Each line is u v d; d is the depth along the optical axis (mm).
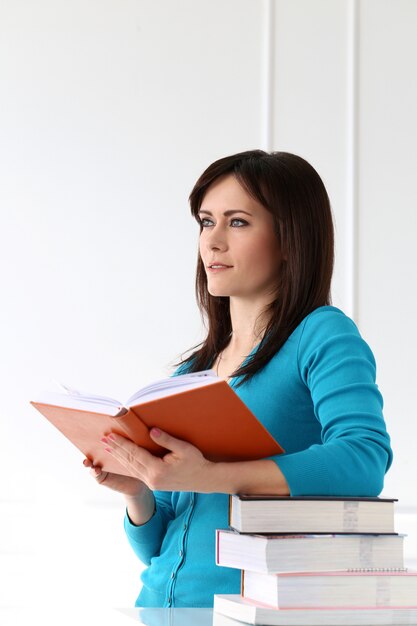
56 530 3508
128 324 3609
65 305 3590
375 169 3783
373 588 1280
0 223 3594
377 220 3768
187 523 1742
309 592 1260
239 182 1782
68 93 3656
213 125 3695
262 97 3725
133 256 3631
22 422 3531
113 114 3666
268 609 1236
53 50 3660
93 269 3611
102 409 1310
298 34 3768
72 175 3633
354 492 1407
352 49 3777
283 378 1702
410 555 3617
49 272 3596
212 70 3713
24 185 3617
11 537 3490
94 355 3588
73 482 3531
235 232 1791
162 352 3609
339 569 1295
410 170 3797
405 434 3697
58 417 1470
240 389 1751
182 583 1690
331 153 3754
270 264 1798
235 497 1343
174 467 1317
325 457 1397
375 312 3740
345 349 1605
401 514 3633
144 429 1302
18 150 3623
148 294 3623
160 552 1836
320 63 3771
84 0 3684
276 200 1769
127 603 3512
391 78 3811
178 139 3680
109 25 3689
